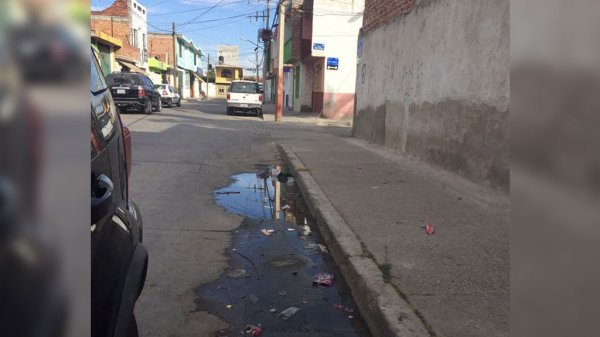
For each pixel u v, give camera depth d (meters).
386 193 6.06
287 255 4.56
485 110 6.16
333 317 3.39
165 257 4.38
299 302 3.59
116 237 2.10
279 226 5.45
